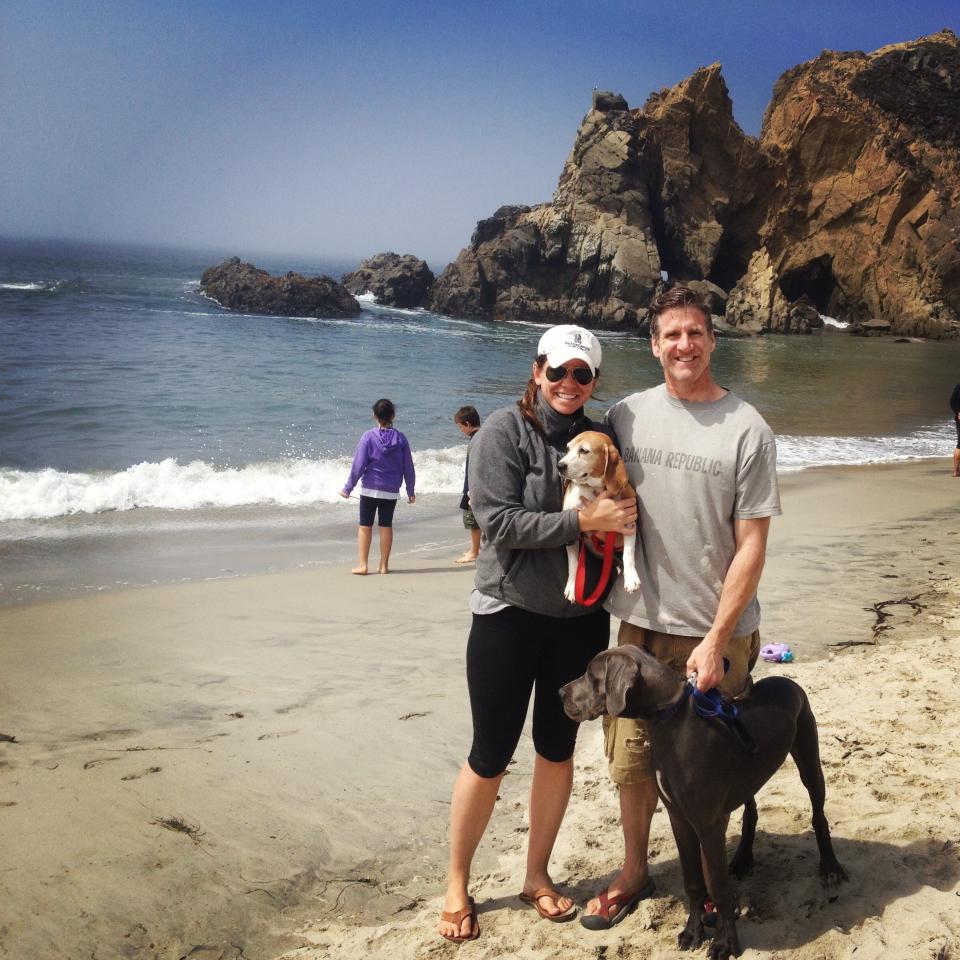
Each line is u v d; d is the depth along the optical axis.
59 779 4.18
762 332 45.59
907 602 6.93
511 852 3.75
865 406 23.88
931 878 3.22
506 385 24.25
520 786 4.34
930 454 17.17
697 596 3.05
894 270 49.56
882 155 49.78
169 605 7.15
